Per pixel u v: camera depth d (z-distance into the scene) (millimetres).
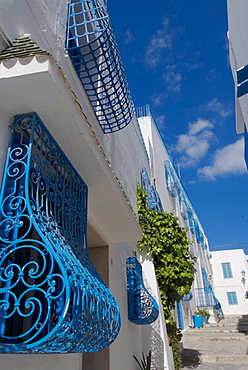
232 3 5012
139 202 7773
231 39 5668
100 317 2348
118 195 3881
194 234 21094
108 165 3463
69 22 3451
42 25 2822
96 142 3043
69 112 2426
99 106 3990
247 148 6066
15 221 2008
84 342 2158
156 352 6582
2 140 2227
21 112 2387
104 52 3328
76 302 1897
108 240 5188
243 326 14750
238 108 5867
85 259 2803
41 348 1767
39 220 2090
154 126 13438
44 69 2086
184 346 11047
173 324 7668
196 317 15836
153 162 11734
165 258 7414
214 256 29203
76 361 3195
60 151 2836
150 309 5789
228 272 28312
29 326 2164
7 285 1915
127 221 4578
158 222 7648
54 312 2146
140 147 9000
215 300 20109
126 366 5180
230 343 11359
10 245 1937
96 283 2568
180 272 7465
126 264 6117
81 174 3316
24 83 2150
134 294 6012
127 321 5727
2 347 1702
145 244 7457
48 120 2510
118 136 5574
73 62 3299
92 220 4410
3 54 2164
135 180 7199
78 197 3191
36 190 2244
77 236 2932
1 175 2146
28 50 2174
